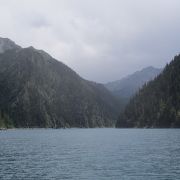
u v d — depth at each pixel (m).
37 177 50.91
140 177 49.78
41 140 144.00
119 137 155.75
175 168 57.38
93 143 120.38
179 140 123.56
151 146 100.19
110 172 54.12
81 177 50.41
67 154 82.81
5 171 56.59
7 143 124.94
